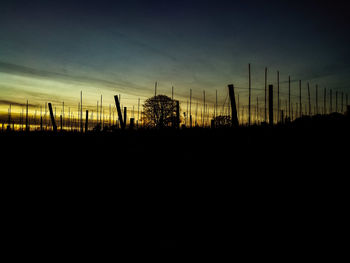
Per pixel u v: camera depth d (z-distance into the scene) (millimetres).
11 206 7586
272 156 14688
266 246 5062
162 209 7375
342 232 5559
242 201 7914
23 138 28250
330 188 8664
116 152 19516
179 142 22672
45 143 24859
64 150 20828
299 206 7262
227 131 23953
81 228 6008
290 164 12594
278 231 5758
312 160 13047
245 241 5379
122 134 29516
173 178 11234
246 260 4590
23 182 10586
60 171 12930
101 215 6879
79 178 11297
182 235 5656
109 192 9109
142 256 4648
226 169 12547
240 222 6363
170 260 4586
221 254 4781
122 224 6238
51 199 8281
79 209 7277
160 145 21984
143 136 27766
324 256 4633
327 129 21391
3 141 25859
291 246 5094
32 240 5395
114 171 12906
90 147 22328
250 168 12422
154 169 13266
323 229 5773
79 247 5062
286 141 18625
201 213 6957
